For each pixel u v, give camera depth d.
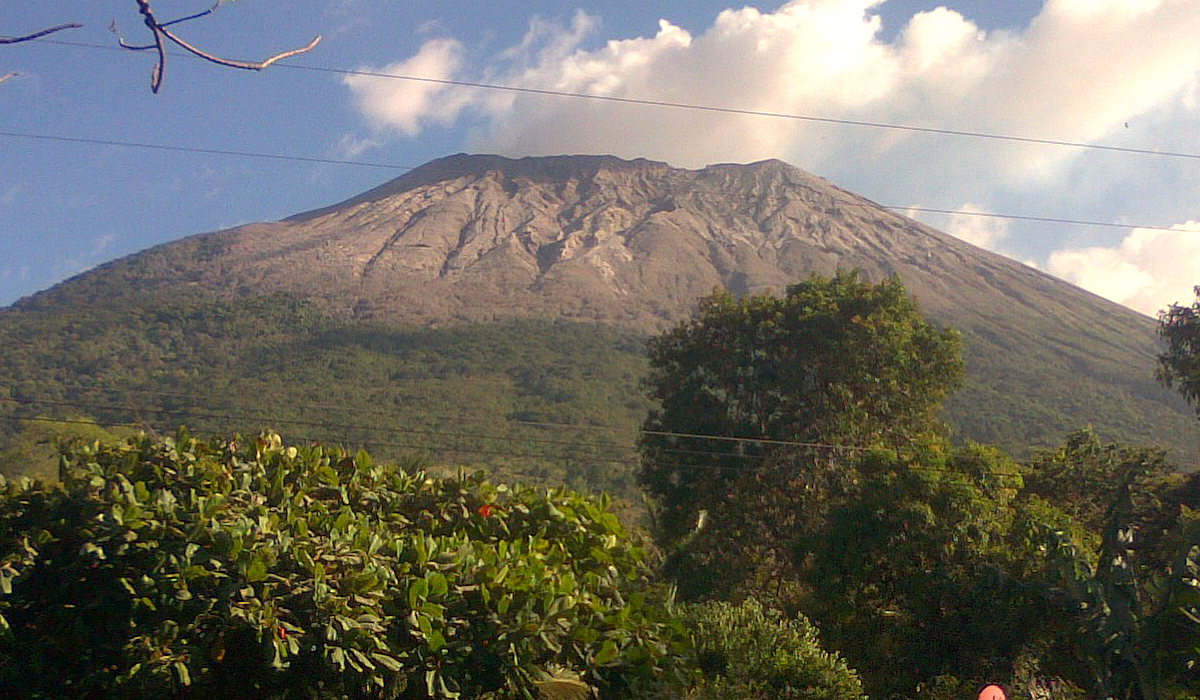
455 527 15.23
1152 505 27.45
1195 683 16.47
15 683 12.00
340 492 14.91
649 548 28.64
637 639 13.84
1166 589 16.42
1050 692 19.70
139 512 12.41
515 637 12.80
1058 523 21.73
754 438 29.56
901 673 20.50
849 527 22.12
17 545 12.57
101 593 12.39
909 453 22.77
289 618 12.39
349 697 12.73
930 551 20.97
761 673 17.62
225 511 13.02
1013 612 19.45
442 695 12.66
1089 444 30.38
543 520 15.61
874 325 29.73
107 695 12.09
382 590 12.84
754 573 28.83
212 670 12.75
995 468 23.38
